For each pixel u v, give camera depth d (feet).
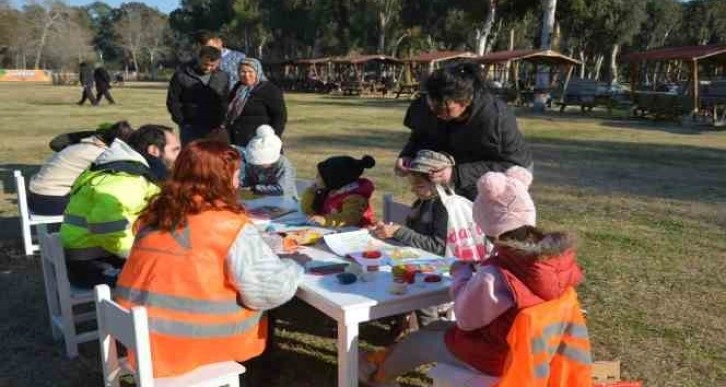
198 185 8.89
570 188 30.07
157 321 8.61
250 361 11.94
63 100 92.07
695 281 17.29
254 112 19.89
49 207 18.43
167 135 14.15
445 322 9.89
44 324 14.60
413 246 11.59
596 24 153.48
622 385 9.95
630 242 20.90
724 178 33.14
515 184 8.23
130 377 11.73
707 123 64.03
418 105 12.90
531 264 7.73
